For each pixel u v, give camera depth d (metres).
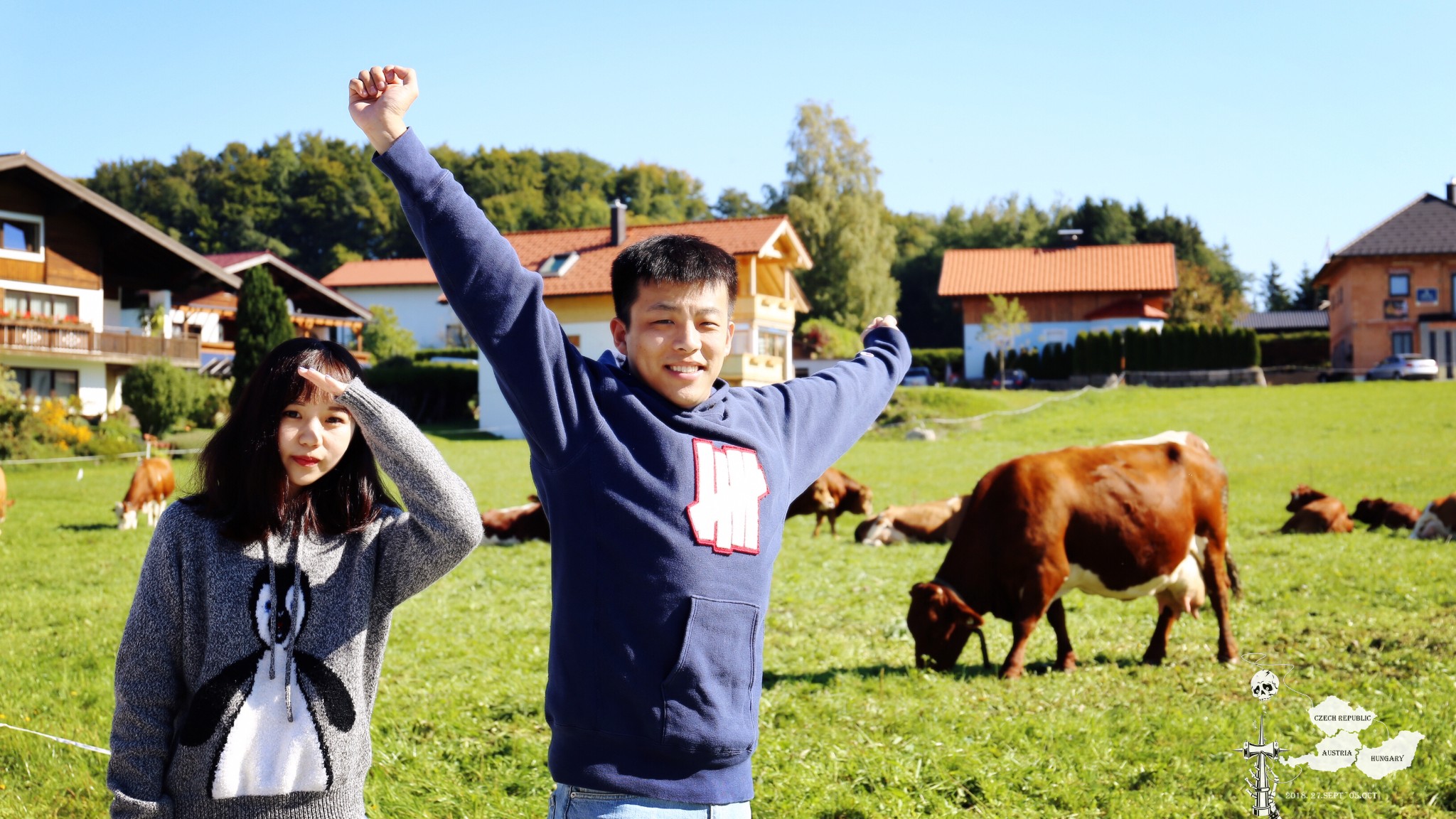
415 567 3.28
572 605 3.00
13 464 28.53
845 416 3.64
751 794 3.08
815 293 73.56
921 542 16.34
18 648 9.36
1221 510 8.61
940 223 117.56
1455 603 9.93
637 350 3.14
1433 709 6.51
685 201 136.62
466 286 2.91
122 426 33.75
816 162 73.25
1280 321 89.75
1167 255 66.62
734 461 3.12
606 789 2.93
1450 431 32.06
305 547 3.20
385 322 64.06
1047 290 65.88
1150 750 6.15
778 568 13.91
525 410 2.96
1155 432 35.25
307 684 3.14
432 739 6.65
